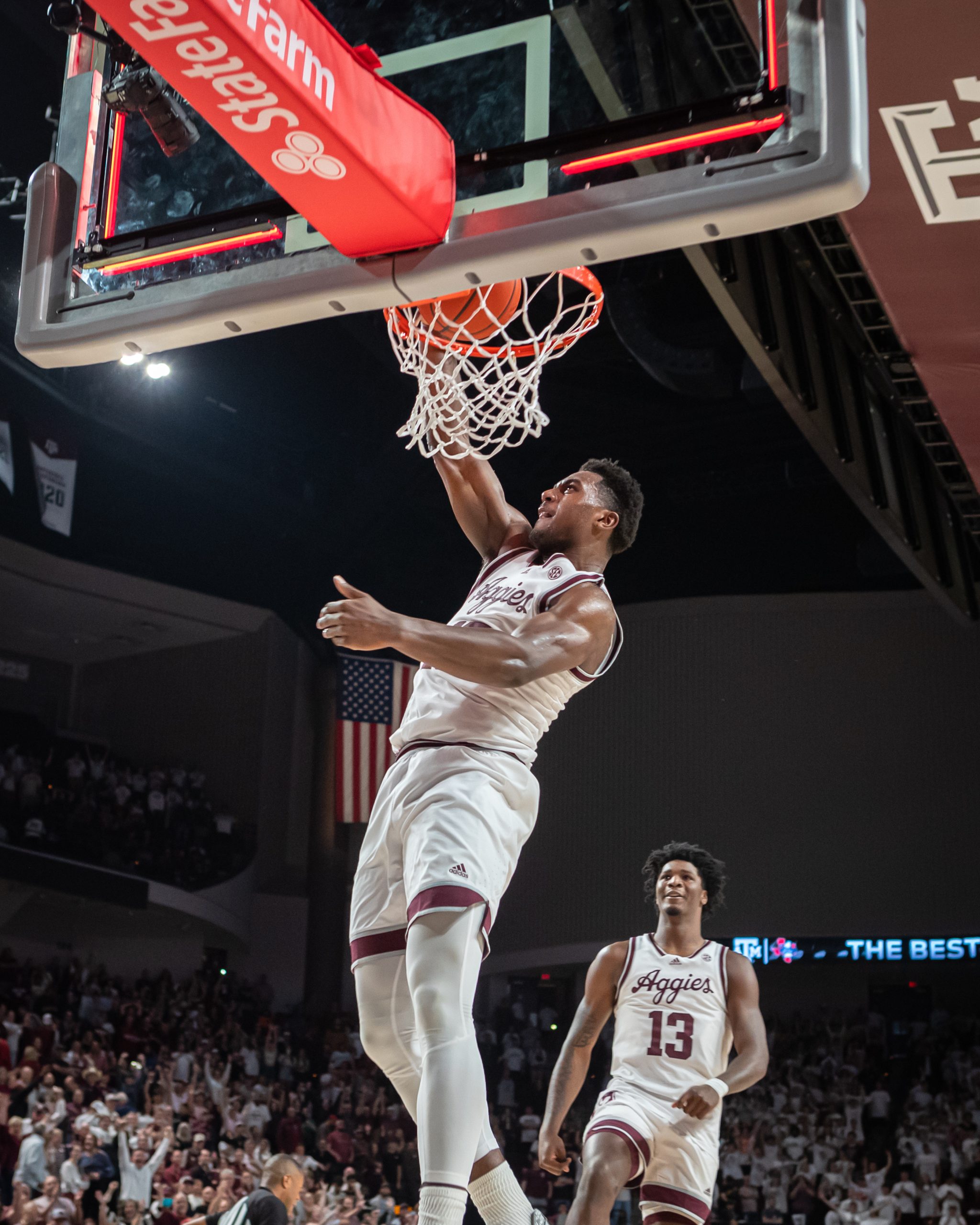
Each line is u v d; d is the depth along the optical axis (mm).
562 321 3297
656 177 2477
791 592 21828
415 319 3102
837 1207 15430
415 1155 16281
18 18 13562
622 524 2822
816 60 2389
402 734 2549
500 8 2703
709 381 16828
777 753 20891
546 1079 19422
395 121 2471
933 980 20875
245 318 2754
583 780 21703
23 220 14758
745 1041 3883
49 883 17203
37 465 16969
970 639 20656
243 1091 16250
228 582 22219
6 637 21156
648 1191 3773
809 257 8453
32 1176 10734
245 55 2133
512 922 21500
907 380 9094
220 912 19922
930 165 5695
